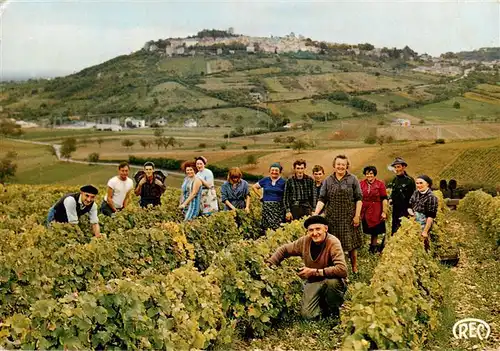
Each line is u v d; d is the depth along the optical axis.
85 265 10.10
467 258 16.05
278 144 58.41
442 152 47.59
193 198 15.09
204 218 14.34
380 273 8.66
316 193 14.28
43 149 70.50
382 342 6.79
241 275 9.11
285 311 9.66
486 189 42.28
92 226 12.98
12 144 73.44
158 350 7.10
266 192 14.88
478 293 11.86
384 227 15.66
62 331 6.51
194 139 67.50
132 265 11.11
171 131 73.81
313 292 9.58
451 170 46.41
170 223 12.49
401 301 8.00
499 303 10.98
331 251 9.60
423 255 11.67
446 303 10.70
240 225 16.28
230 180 16.53
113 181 15.31
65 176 61.12
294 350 8.39
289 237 12.10
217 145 61.84
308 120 68.56
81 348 6.55
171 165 59.50
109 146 69.56
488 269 14.21
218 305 8.31
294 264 10.79
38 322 6.51
